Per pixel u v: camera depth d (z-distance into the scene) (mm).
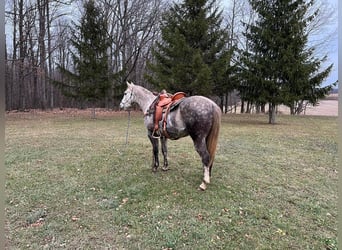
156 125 4113
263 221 2967
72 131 9352
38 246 2424
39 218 2941
